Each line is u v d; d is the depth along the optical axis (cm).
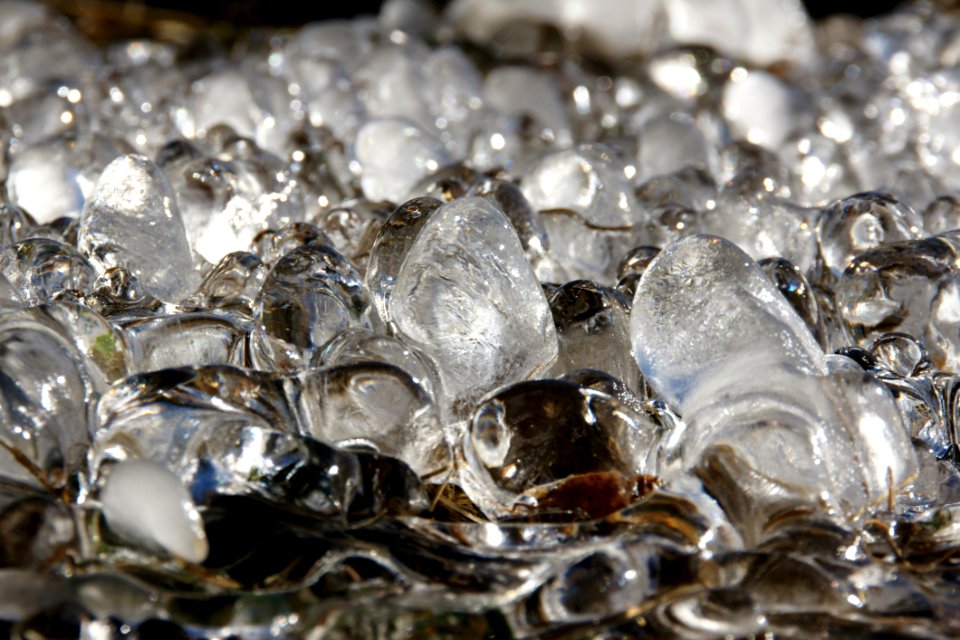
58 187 71
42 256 63
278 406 58
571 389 58
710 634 54
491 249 60
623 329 62
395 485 57
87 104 85
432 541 56
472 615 55
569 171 70
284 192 69
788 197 76
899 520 58
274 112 83
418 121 90
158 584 55
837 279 67
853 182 79
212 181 67
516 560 56
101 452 56
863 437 57
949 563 57
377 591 55
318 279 60
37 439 56
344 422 58
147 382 57
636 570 55
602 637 55
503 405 58
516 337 60
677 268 59
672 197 73
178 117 82
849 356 63
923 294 64
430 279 60
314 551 56
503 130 82
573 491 58
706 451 57
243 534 56
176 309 63
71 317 58
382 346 59
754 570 55
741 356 58
